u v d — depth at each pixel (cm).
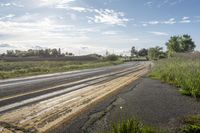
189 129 539
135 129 464
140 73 2512
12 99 906
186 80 1166
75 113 679
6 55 15038
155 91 1131
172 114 676
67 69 3672
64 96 982
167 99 912
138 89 1205
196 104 819
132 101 868
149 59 11681
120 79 1800
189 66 1612
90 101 862
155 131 493
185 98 936
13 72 2689
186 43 7769
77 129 538
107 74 2428
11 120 604
